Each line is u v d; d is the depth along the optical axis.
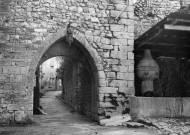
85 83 12.33
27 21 9.24
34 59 9.16
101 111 9.45
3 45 9.01
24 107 8.95
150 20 11.57
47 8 9.42
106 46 9.76
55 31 9.41
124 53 9.88
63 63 19.86
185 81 11.17
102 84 9.56
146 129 8.06
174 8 11.83
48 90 27.86
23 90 8.98
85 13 9.72
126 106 9.62
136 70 10.12
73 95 15.88
